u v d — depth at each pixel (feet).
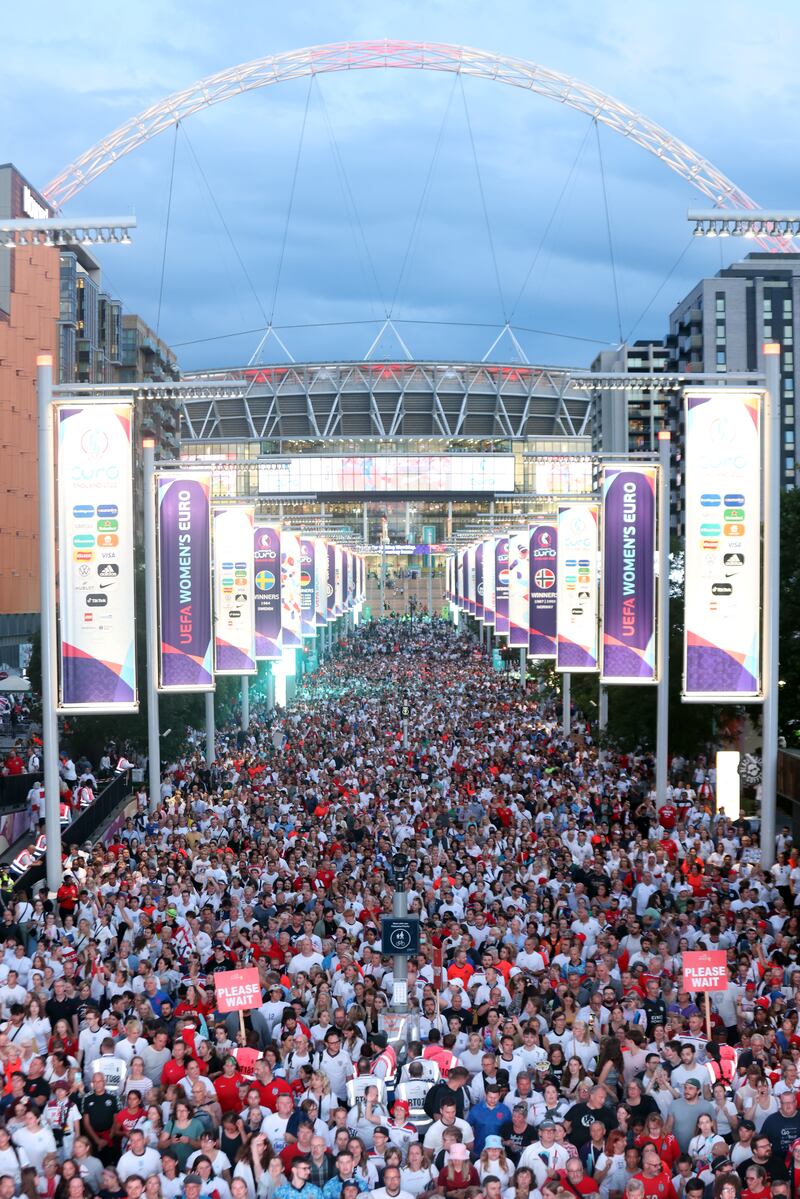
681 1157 45.75
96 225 85.51
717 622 101.91
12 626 310.24
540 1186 43.62
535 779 142.51
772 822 102.83
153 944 74.02
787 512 160.56
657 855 95.14
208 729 184.85
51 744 100.22
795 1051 53.78
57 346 349.00
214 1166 44.21
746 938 75.00
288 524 289.53
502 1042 53.83
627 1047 54.24
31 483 321.52
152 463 130.00
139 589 181.98
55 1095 51.42
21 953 72.08
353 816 118.73
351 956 68.44
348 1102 51.93
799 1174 43.98
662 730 129.08
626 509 123.03
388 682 317.83
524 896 83.87
